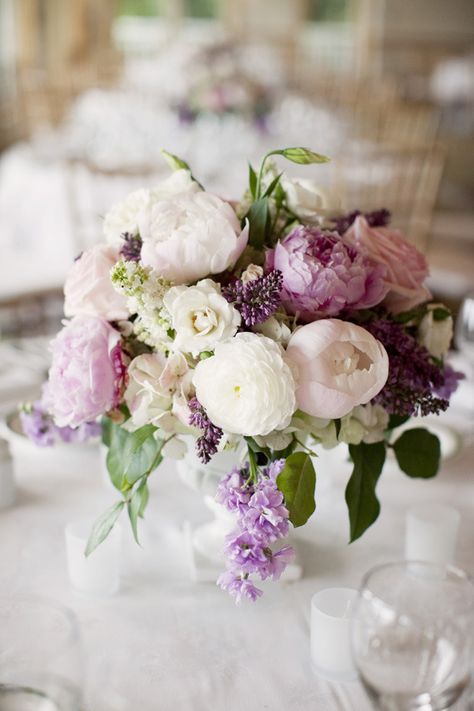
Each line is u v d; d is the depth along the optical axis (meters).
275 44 8.44
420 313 1.15
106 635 1.07
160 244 1.04
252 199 1.13
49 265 3.40
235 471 1.03
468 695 0.95
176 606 1.11
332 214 1.17
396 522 1.27
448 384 1.17
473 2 8.72
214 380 0.99
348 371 1.01
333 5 8.53
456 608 0.90
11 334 2.99
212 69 3.93
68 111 5.73
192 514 1.28
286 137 4.14
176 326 1.01
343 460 1.35
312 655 1.04
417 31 8.68
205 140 3.91
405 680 0.90
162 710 0.98
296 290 1.03
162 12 8.08
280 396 0.98
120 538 1.15
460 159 7.90
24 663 0.86
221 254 1.04
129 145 3.96
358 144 4.35
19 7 7.38
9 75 7.42
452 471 1.40
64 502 1.30
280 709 0.98
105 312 1.07
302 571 1.17
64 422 1.08
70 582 1.15
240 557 0.99
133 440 1.10
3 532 1.24
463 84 7.96
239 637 1.07
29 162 4.16
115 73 6.89
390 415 1.12
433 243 5.66
